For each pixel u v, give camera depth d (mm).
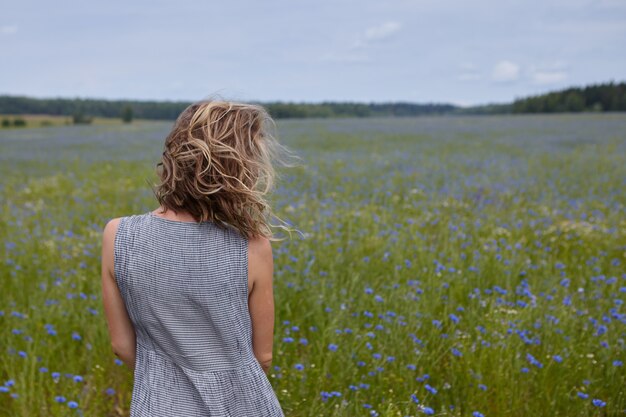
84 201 10102
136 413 1774
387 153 17594
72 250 6238
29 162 17344
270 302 1849
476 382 3336
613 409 3225
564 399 3287
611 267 5691
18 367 3479
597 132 25219
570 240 6988
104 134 31625
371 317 4230
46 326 3812
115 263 1755
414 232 6738
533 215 8164
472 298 4410
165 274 1719
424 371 3537
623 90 64250
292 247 5879
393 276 5152
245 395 1803
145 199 9695
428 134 25984
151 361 1807
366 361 3566
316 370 3418
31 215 8578
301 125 34844
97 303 4438
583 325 4148
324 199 9383
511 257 5746
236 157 1682
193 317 1746
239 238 1764
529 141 21469
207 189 1678
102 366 3633
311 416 2996
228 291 1739
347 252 5914
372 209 8523
